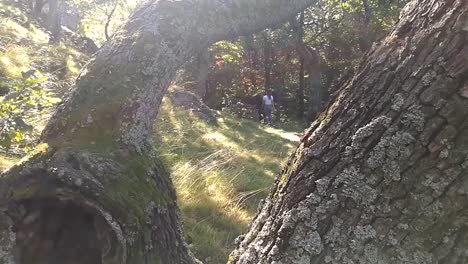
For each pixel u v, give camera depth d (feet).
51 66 28.19
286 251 5.92
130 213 6.80
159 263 7.29
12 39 31.01
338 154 5.66
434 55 4.97
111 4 56.90
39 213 6.81
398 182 5.16
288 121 72.79
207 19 8.96
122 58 8.17
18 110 10.69
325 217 5.65
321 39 86.17
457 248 5.07
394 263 5.25
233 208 15.75
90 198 6.63
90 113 7.59
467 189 4.91
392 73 5.31
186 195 15.56
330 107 6.05
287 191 6.16
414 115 5.04
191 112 34.65
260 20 9.45
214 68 80.84
